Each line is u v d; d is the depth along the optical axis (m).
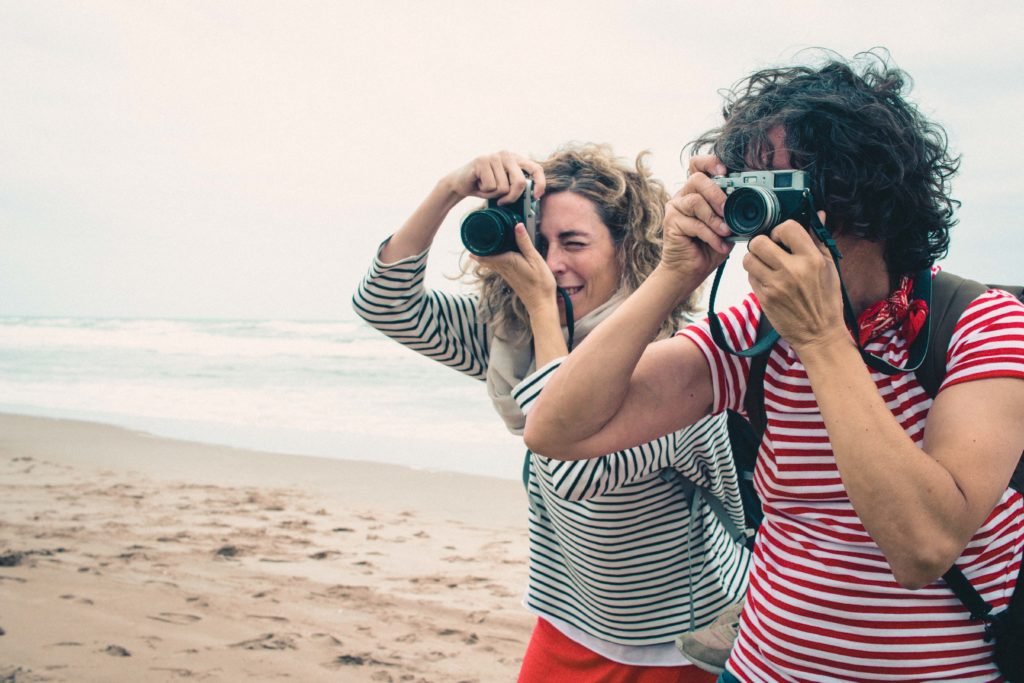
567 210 2.02
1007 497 1.31
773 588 1.42
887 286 1.33
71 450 9.46
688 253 1.35
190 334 31.44
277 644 4.07
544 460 1.80
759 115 1.32
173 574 5.03
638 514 1.89
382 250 2.21
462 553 5.56
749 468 2.02
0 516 6.33
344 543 5.76
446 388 15.84
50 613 4.34
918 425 1.29
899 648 1.30
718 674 1.70
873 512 1.16
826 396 1.18
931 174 1.31
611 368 1.40
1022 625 1.26
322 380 17.33
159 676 3.66
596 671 2.03
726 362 1.47
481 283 2.16
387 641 4.14
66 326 39.03
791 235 1.17
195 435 10.66
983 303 1.27
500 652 4.04
